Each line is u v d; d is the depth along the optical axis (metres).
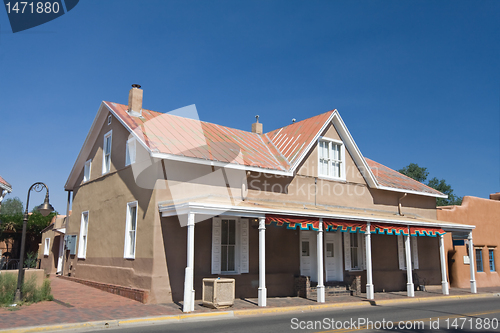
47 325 8.43
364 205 18.38
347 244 17.22
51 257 22.27
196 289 12.92
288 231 15.72
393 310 12.60
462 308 13.27
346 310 12.55
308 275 16.11
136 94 15.93
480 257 22.56
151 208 12.80
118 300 12.38
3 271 11.73
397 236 19.31
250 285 14.21
